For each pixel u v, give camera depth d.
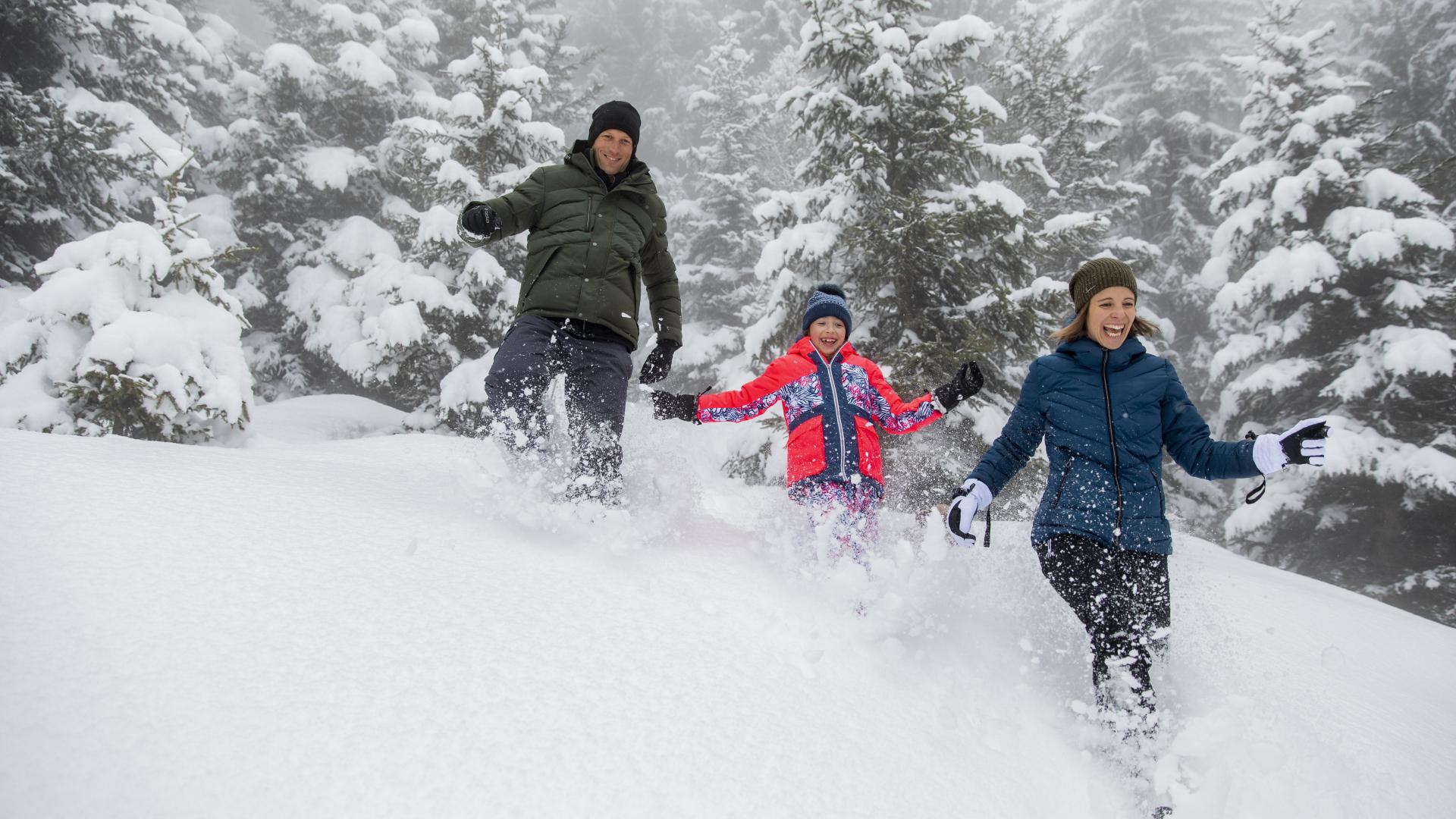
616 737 1.58
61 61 13.60
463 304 12.55
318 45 17.56
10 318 7.41
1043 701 2.17
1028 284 9.39
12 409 5.62
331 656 1.66
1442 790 2.14
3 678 1.39
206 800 1.25
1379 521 13.08
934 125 9.27
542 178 3.21
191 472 2.71
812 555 2.77
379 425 12.55
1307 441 2.14
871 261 9.03
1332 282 13.35
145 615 1.67
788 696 1.88
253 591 1.86
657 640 2.00
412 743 1.45
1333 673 3.06
